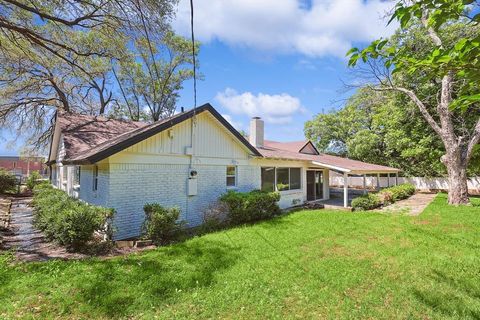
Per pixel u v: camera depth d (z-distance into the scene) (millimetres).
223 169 12148
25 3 10344
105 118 17359
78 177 12914
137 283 5090
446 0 2322
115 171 8477
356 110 29719
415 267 6027
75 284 4918
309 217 11906
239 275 5527
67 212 7133
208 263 6109
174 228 8383
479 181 24281
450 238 8336
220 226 10055
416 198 20719
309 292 4879
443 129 15344
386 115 25531
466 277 5500
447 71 2500
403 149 24859
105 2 10141
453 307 4387
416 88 17719
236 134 12320
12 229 9484
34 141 23828
